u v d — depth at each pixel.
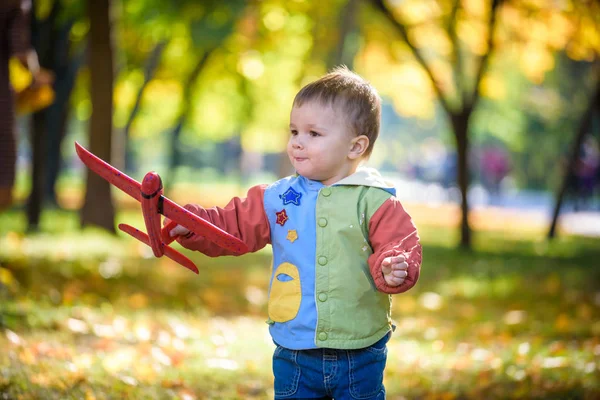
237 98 24.14
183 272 10.43
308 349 3.18
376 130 3.38
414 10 17.20
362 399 3.21
